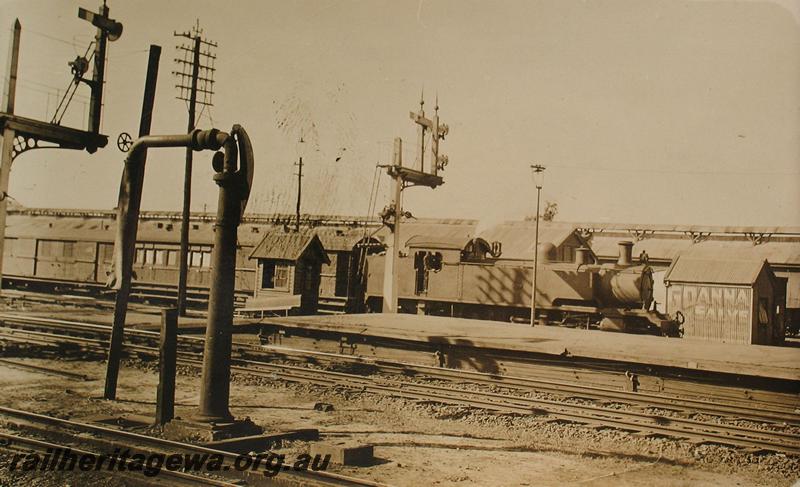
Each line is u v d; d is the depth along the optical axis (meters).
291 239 25.59
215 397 9.40
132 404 11.83
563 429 10.54
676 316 20.69
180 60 23.14
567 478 8.39
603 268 23.31
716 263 20.56
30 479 7.77
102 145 18.86
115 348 12.12
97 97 18.75
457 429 10.62
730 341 19.59
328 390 13.25
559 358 13.98
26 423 9.74
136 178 11.48
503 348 14.55
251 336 19.06
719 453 9.33
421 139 25.38
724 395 12.15
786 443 9.46
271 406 12.05
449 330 17.31
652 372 12.91
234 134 9.39
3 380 13.56
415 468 8.61
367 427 10.68
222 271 9.39
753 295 19.44
